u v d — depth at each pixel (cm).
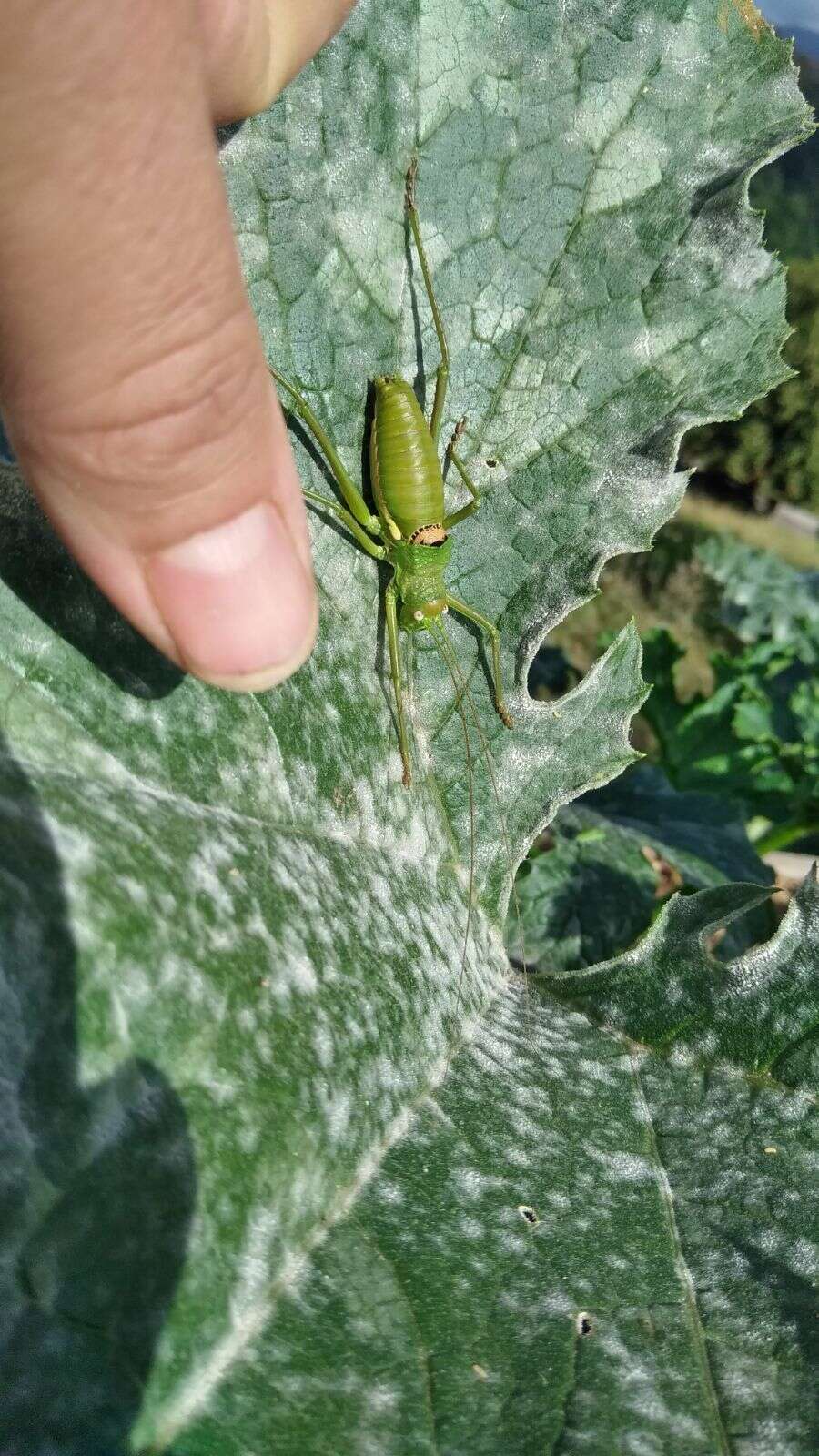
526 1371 8
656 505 13
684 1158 11
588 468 13
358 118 12
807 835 32
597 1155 11
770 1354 9
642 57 12
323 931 10
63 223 6
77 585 9
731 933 23
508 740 14
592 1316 9
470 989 12
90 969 7
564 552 13
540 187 13
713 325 13
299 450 13
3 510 9
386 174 12
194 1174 7
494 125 12
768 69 12
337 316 12
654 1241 10
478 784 14
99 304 7
